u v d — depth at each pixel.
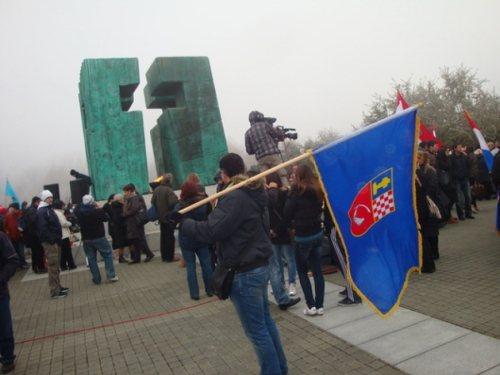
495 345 3.69
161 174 13.78
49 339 5.36
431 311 4.70
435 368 3.43
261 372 3.16
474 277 5.78
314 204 4.83
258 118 7.80
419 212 6.20
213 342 4.63
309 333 4.52
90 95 12.01
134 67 12.30
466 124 23.09
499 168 6.42
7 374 4.37
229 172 3.47
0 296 4.32
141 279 8.42
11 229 11.88
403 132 3.45
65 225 10.30
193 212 6.10
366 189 3.41
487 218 10.74
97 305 6.80
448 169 10.01
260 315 3.16
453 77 25.20
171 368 4.09
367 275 3.34
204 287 7.18
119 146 12.09
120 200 10.30
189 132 12.46
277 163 7.52
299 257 4.95
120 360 4.45
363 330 4.41
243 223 3.14
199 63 12.68
